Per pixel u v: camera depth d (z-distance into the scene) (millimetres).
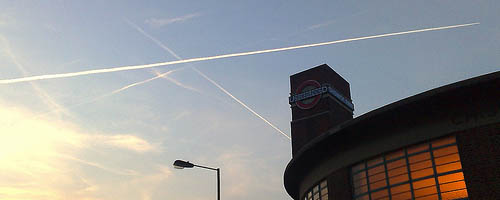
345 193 25016
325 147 26688
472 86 19516
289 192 37062
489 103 19984
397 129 23031
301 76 80562
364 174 24344
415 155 22031
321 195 28609
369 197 23625
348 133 24641
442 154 21016
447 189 20391
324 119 74188
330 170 27172
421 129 21984
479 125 20016
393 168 22828
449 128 20938
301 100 78438
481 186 19094
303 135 75500
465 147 20109
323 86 76812
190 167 25203
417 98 20859
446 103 20812
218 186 25359
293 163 29844
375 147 23969
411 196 21641
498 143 19234
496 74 18859
